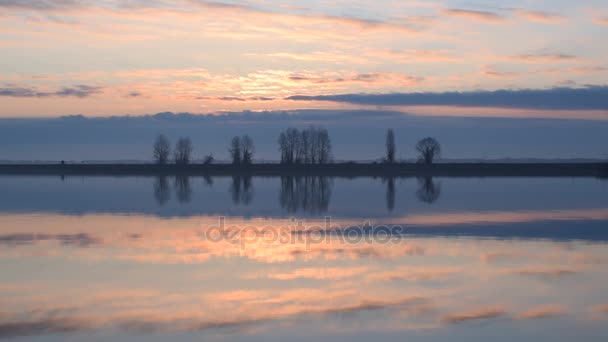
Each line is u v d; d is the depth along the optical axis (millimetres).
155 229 38000
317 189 77500
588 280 23281
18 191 77438
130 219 43781
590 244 31406
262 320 18781
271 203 56719
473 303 20391
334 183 92000
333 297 21250
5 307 20266
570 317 18859
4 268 26094
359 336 17359
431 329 17859
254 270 25500
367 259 27719
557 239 33125
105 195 69000
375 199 60750
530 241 32469
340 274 24672
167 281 23625
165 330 17938
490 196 63938
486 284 22844
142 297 21391
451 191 72375
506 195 65250
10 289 22562
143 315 19344
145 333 17703
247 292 21969
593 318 18719
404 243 32094
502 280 23406
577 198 60875
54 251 30125
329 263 26859
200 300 20953
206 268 25922
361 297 21234
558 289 22016
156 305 20406
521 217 43469
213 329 18016
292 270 25453
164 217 45000
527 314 19172
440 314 19234
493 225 38938
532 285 22609
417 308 19859
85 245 31891
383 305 20234
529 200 58406
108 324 18484
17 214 47562
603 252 29078
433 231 36438
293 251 29844
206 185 89125
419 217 43844
